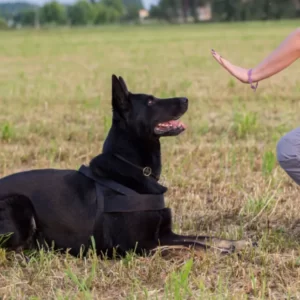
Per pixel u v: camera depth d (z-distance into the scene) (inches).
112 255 197.3
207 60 997.8
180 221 236.7
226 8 4136.3
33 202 198.1
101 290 176.6
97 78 744.3
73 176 201.9
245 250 198.5
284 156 198.4
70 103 526.9
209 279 181.2
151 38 1908.2
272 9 3966.5
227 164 317.7
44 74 817.5
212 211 248.1
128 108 199.0
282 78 700.0
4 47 1552.7
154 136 198.5
